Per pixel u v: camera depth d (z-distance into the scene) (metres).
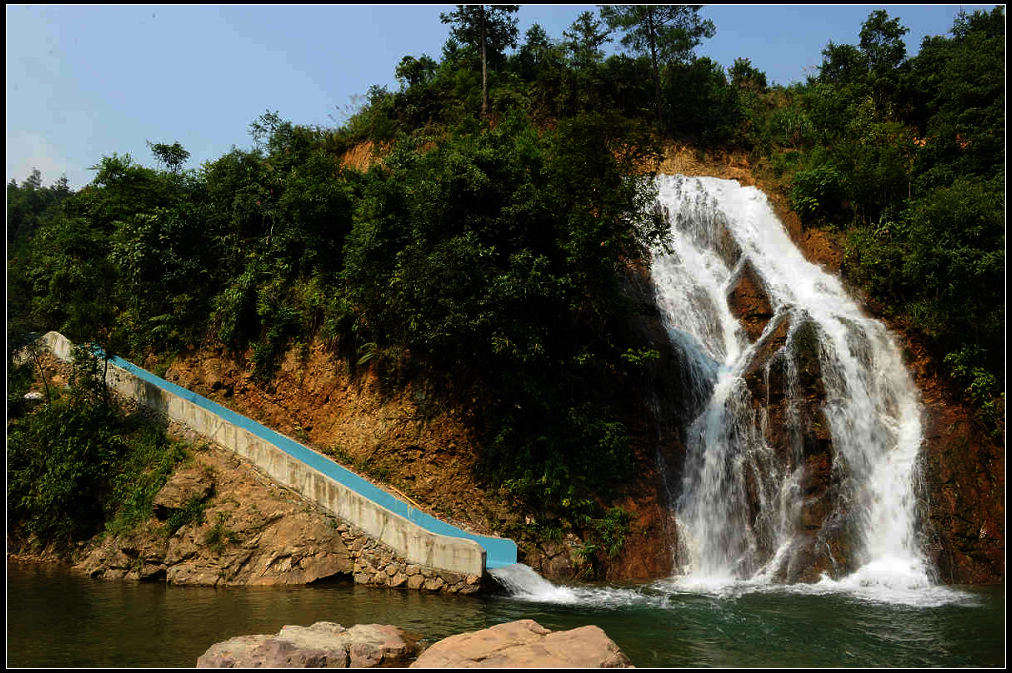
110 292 27.03
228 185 25.53
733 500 18.33
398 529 14.95
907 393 20.84
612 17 35.88
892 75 35.41
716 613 12.74
